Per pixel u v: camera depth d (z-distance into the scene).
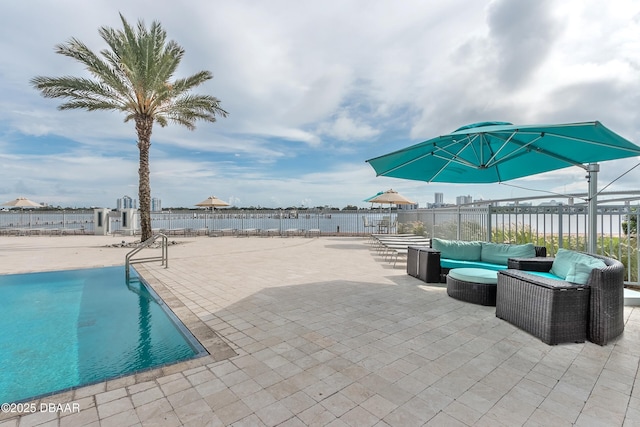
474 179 6.34
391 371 2.46
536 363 2.58
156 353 3.29
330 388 2.22
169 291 5.17
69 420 1.87
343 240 15.07
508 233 6.17
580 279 3.10
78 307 4.91
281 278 6.16
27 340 3.68
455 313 3.91
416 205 15.70
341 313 3.94
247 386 2.25
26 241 14.34
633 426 1.80
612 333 2.97
